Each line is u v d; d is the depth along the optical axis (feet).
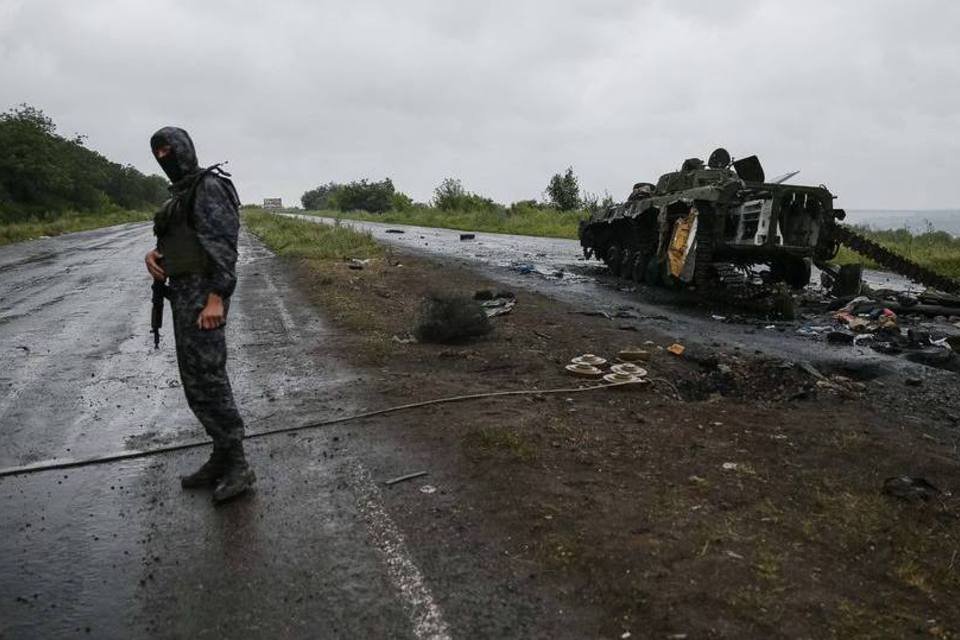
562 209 128.67
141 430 15.48
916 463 13.19
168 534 10.66
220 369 11.68
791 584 8.92
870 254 37.22
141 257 58.49
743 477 12.30
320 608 8.64
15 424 15.94
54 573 9.62
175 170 11.18
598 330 26.13
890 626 8.14
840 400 17.83
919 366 21.62
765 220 35.60
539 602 8.63
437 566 9.52
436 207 150.00
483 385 18.25
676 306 33.91
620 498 11.37
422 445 13.94
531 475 12.26
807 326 28.76
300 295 34.24
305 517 11.10
